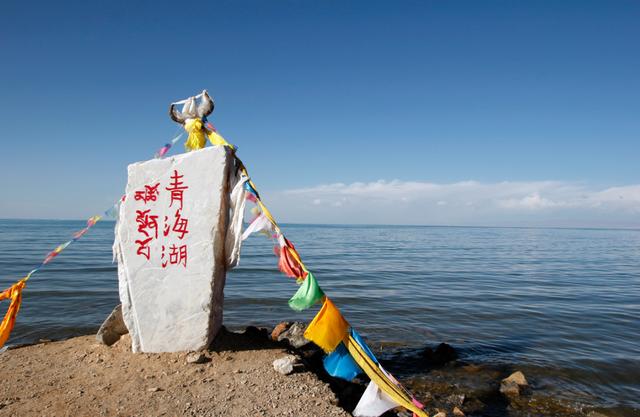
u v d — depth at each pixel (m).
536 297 17.88
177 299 6.30
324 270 25.52
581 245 74.19
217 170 6.32
